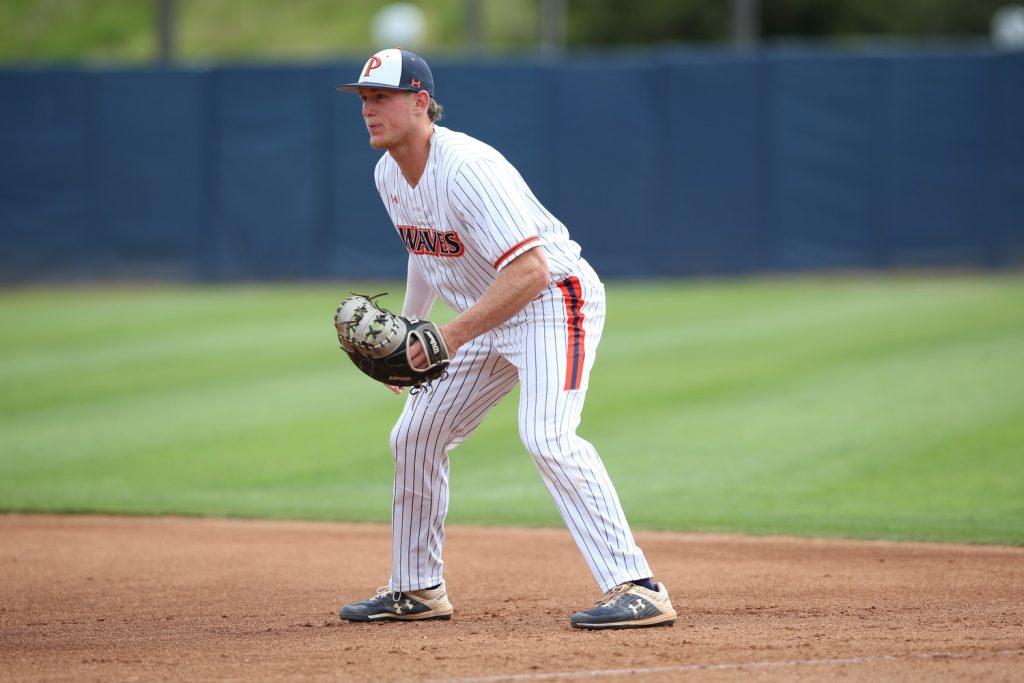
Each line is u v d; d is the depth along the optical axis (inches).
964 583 689.0
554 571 753.0
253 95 2412.6
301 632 591.8
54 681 498.3
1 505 968.3
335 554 813.2
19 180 2450.8
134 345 1769.2
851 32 4261.8
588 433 1188.5
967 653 512.7
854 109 2357.3
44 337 1856.5
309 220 2423.7
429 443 590.2
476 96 2373.3
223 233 2444.6
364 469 1088.2
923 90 2348.7
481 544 836.6
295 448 1166.3
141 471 1090.1
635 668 496.7
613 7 4116.6
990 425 1167.6
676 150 2380.7
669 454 1102.4
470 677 489.4
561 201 2390.5
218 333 1859.0
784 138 2365.9
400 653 534.3
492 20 4215.1
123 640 580.4
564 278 560.1
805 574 724.0
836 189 2373.3
